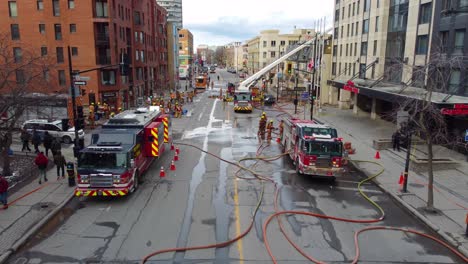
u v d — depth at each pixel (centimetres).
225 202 1566
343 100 4888
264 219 1396
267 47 10688
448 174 1975
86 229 1300
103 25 4219
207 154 2431
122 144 1677
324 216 1425
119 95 4438
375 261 1102
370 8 3975
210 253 1134
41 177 1750
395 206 1559
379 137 3002
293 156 2147
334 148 1841
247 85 5422
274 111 4759
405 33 3278
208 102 5784
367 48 4084
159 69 7381
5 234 1227
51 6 4066
